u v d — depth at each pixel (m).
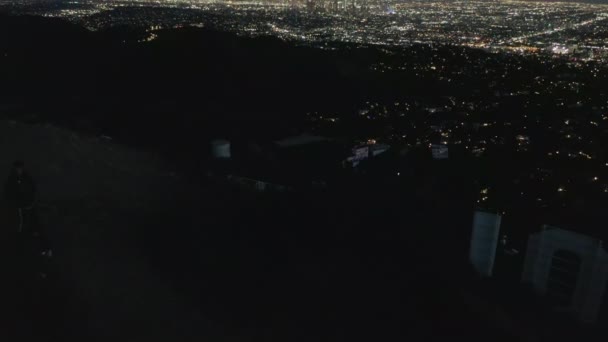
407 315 4.86
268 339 4.24
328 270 5.55
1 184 6.83
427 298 5.21
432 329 4.70
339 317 4.69
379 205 8.52
